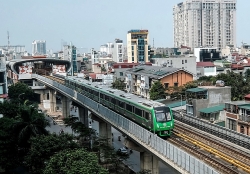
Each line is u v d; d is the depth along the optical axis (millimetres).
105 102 61844
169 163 30969
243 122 58594
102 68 185750
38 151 44062
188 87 88750
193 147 36469
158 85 92438
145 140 36719
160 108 41406
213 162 31578
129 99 50156
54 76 130625
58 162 36594
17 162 51188
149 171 43406
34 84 137000
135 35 185625
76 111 119000
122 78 134000
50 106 117875
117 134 83188
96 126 93062
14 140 50844
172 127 41062
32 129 50062
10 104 67938
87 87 75750
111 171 53406
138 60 184625
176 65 129750
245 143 36969
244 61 152000
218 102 73125
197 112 71125
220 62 158250
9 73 149875
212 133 44062
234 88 83438
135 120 46531
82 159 36594
